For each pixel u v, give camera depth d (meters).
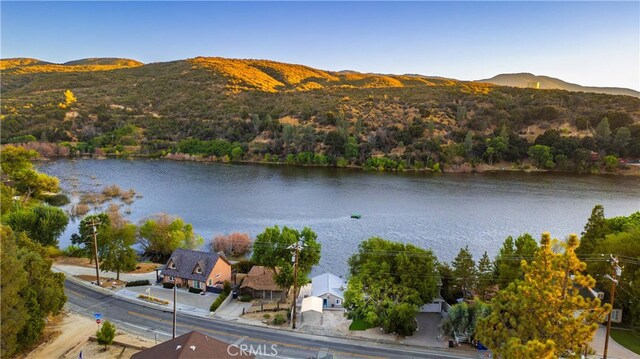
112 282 68.00
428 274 56.06
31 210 87.69
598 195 145.62
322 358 44.19
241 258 85.81
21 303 41.72
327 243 93.81
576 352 30.16
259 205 128.50
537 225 108.19
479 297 59.56
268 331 51.53
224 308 59.25
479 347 48.06
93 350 44.75
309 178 180.62
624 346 47.78
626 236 55.75
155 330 50.66
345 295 54.12
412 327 50.19
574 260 30.94
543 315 31.36
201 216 114.75
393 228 105.56
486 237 98.62
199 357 34.12
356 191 153.00
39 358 42.78
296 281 54.19
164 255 85.69
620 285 51.78
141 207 123.06
